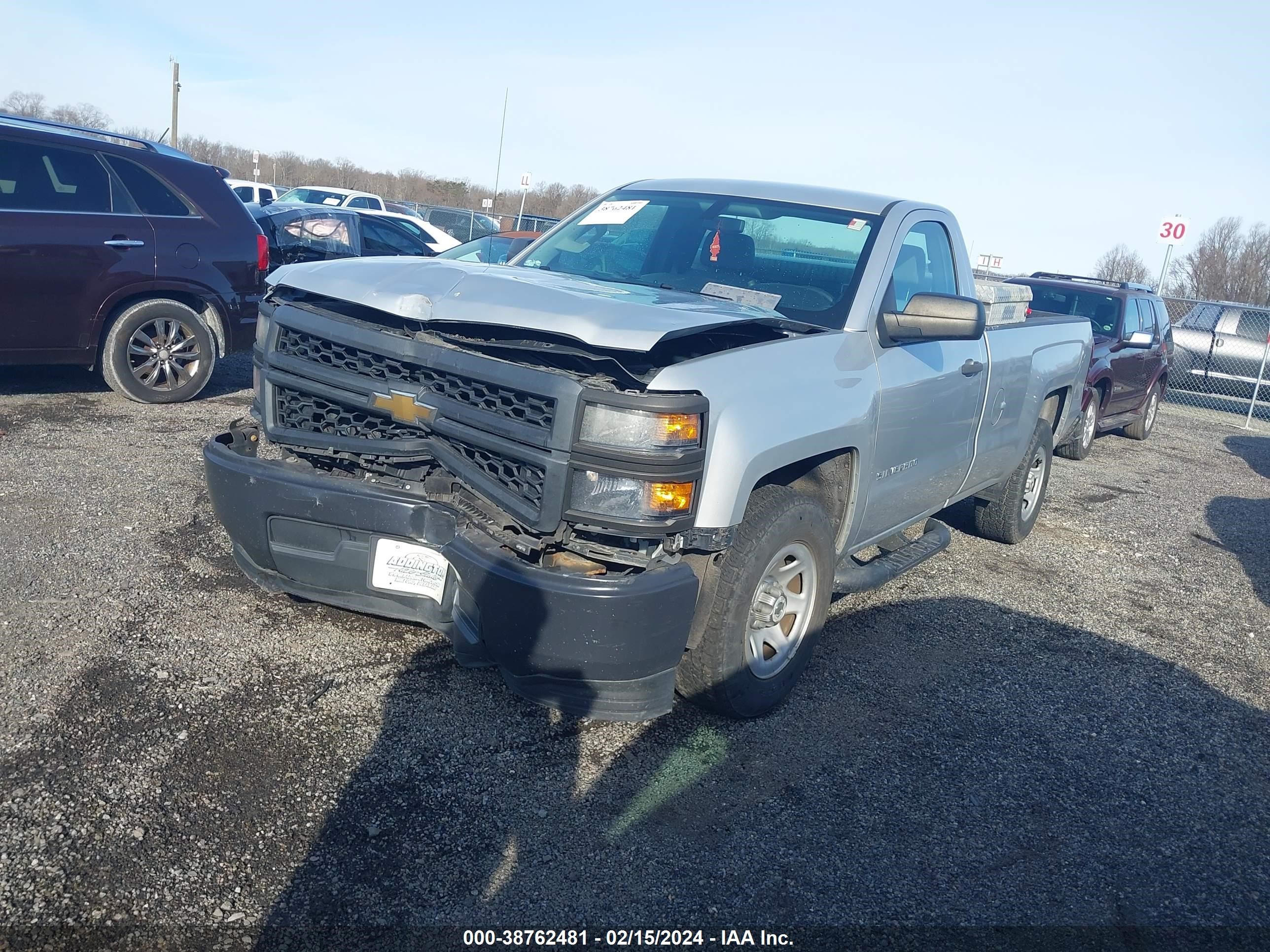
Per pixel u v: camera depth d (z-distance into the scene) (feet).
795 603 12.51
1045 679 14.82
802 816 10.43
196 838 8.95
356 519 11.02
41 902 7.98
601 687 10.28
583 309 10.15
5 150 22.66
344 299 11.42
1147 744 13.08
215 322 25.88
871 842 10.13
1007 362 17.56
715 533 10.29
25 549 14.73
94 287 23.72
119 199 24.16
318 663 12.33
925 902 9.29
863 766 11.58
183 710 10.94
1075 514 25.98
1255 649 17.26
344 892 8.50
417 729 11.12
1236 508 29.01
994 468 18.92
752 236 14.55
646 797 10.40
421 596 11.16
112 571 14.33
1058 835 10.68
